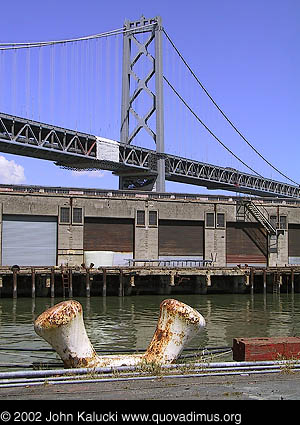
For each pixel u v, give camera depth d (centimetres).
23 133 8188
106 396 924
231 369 1129
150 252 5347
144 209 5366
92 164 9050
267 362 1162
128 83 9912
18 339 2395
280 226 5856
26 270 4319
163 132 9662
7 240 4962
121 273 4481
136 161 9719
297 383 1020
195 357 1562
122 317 3222
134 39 9919
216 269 4772
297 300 4412
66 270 4397
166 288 4784
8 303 3972
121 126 9831
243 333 2598
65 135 8481
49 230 5103
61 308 1206
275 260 5784
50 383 1009
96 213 5212
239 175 12469
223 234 5609
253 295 4838
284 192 14675
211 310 3625
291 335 2559
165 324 1274
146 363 1185
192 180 11231
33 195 5041
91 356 1225
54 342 1212
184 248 5500
